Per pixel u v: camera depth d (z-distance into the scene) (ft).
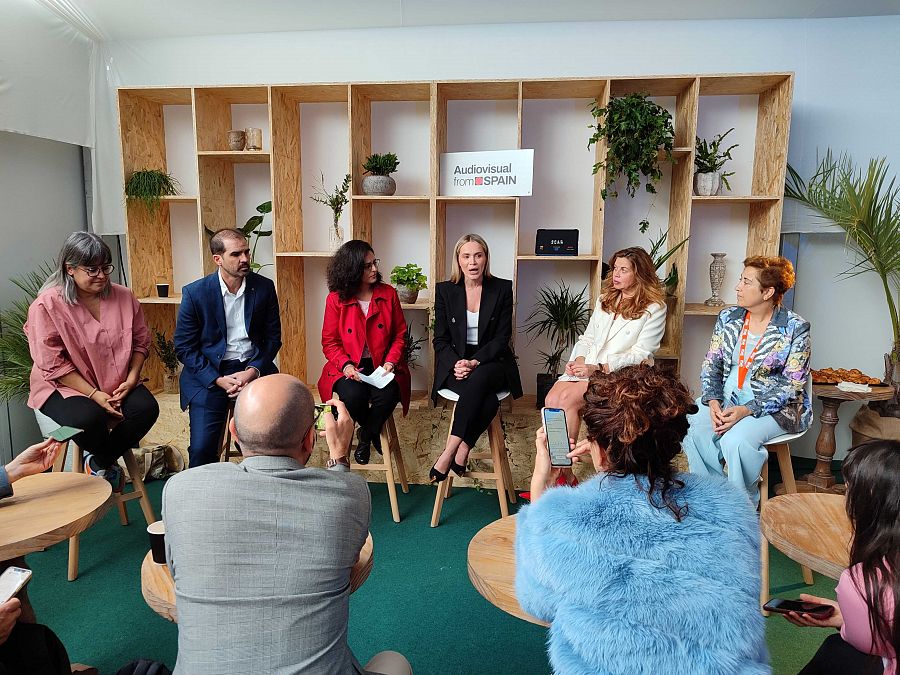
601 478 3.99
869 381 11.03
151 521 9.60
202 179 12.17
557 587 3.63
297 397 4.21
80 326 9.21
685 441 9.32
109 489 6.22
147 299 12.38
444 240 12.84
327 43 12.70
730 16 11.68
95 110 12.96
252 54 12.89
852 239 12.07
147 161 12.92
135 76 13.15
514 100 12.48
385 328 10.89
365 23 12.28
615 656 3.37
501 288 11.00
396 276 12.24
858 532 3.97
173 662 6.86
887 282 12.25
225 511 3.68
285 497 3.80
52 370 8.98
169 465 12.19
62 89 11.98
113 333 9.48
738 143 12.21
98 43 12.96
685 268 11.38
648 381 3.93
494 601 4.44
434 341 11.07
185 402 10.32
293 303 13.11
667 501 3.68
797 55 11.78
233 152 11.93
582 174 12.62
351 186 11.83
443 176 11.72
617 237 12.73
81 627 7.46
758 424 8.74
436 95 11.32
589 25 12.10
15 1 10.77
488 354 10.47
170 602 4.53
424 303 12.51
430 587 8.38
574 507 3.78
